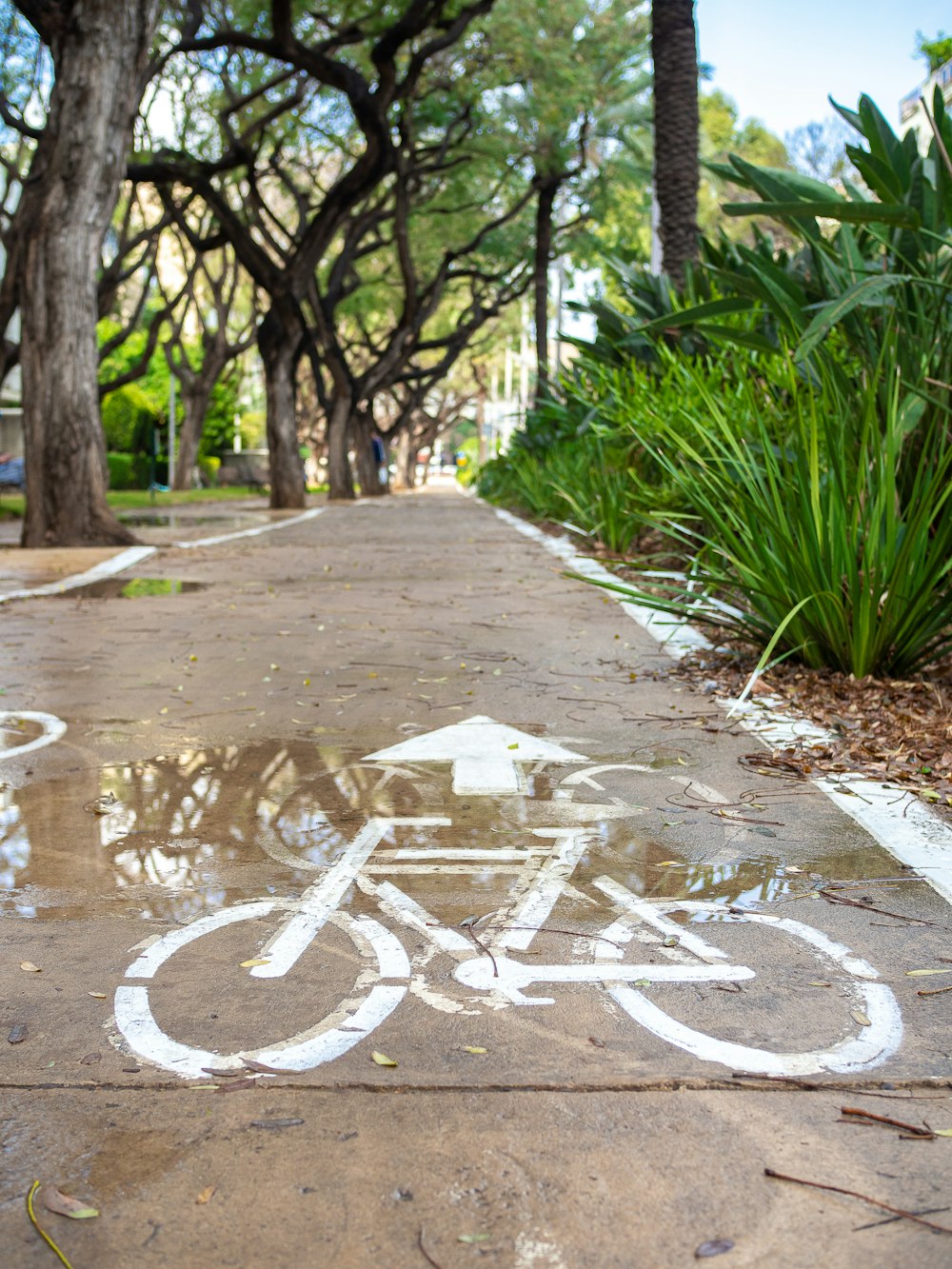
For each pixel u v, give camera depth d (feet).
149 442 173.68
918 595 15.83
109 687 17.13
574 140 105.70
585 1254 4.91
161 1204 5.25
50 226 41.68
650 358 38.96
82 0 40.75
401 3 67.62
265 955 7.96
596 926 8.43
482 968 7.72
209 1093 6.16
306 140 100.78
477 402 272.31
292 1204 5.24
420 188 110.11
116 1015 7.07
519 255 128.77
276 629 22.56
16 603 26.71
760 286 21.24
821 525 16.25
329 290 109.19
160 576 32.78
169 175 73.51
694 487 19.29
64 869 9.68
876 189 20.33
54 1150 5.67
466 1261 4.87
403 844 10.28
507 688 17.02
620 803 11.50
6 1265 4.87
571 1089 6.18
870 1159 5.53
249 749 13.64
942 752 12.99
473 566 35.01
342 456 115.24
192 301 144.25
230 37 64.28
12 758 13.29
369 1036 6.79
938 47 59.57
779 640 17.54
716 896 9.01
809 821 10.87
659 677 17.67
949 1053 6.55
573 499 42.96
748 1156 5.56
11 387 133.39
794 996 7.28
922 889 9.13
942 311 19.24
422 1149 5.64
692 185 47.57
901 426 17.02
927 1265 4.82
